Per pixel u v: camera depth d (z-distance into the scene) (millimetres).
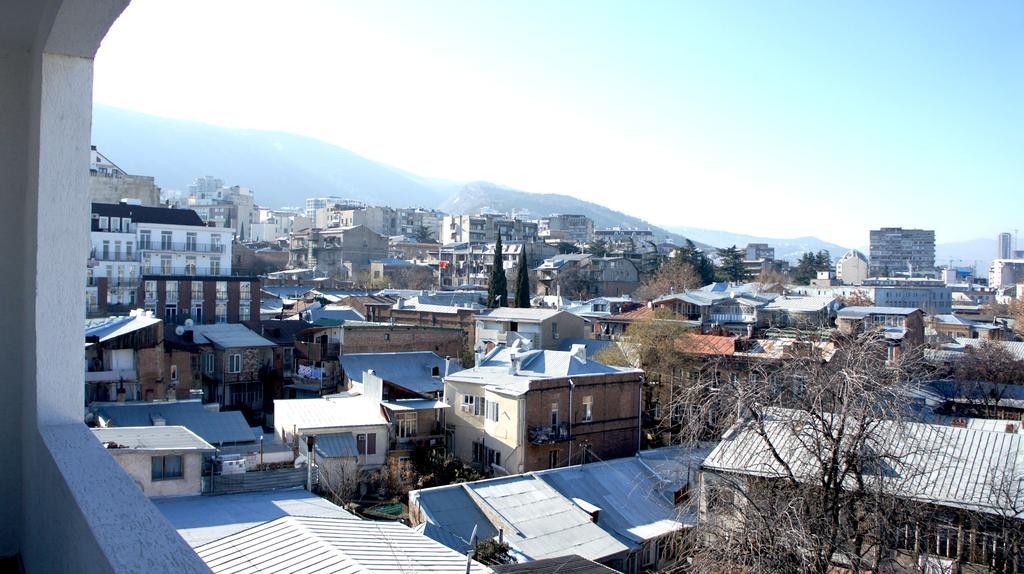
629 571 25172
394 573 12742
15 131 4473
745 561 14078
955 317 79312
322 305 69625
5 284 4480
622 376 38375
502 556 22266
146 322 38250
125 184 85062
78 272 4035
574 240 174250
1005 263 194250
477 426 35938
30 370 4102
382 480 31734
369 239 120875
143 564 2160
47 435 3613
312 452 30750
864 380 14195
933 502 16859
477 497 26078
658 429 41969
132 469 21250
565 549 23984
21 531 4387
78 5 3377
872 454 14227
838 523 14141
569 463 35656
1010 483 16797
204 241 68062
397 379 42906
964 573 16750
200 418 33719
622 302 77875
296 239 125562
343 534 14836
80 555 2529
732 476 16906
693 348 46812
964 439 19984
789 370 15836
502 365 39281
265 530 14734
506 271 117750
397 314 68250
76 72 4020
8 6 3689
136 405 34000
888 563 15281
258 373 47906
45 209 3928
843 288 109875
